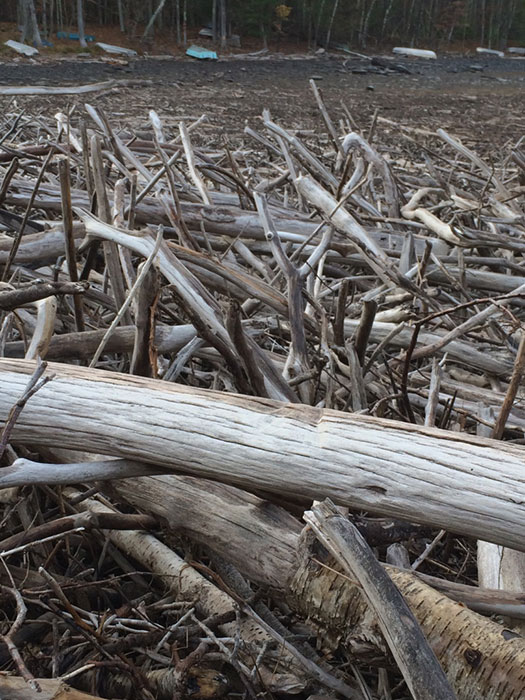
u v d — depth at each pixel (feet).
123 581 7.32
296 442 5.66
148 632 6.04
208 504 6.45
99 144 9.98
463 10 165.99
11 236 12.58
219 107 59.41
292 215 14.89
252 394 7.61
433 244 14.75
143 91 69.62
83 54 114.83
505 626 5.75
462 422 8.59
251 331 10.57
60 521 6.79
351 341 8.86
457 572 7.32
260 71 105.91
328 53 142.20
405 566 6.70
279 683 5.83
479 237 14.03
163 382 6.20
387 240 15.23
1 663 6.17
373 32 160.15
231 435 5.77
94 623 6.08
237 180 14.99
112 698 6.07
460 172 23.62
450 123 57.31
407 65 128.67
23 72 90.48
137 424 5.89
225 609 6.36
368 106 67.72
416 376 10.29
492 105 75.72
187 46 131.75
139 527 6.95
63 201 8.26
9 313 8.95
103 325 10.26
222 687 5.84
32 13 114.93
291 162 17.42
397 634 4.55
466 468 5.36
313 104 67.15
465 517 5.29
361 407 8.43
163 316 11.02
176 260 9.04
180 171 18.13
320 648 6.11
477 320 10.01
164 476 6.68
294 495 5.73
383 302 12.24
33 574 6.77
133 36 130.82
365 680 6.22
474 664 5.08
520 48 171.94
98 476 6.04
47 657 5.95
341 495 5.54
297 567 5.85
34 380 5.38
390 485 5.44
